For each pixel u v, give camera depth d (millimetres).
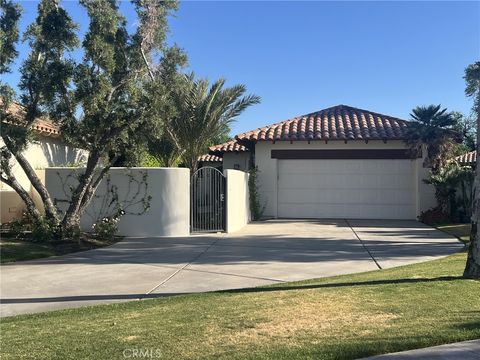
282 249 13492
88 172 14688
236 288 8914
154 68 15023
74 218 14609
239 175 19031
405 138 21938
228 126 22609
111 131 14359
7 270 10883
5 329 6523
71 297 8562
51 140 20766
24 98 13594
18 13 13219
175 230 16359
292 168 23156
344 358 4965
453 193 20703
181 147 22125
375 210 22734
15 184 14180
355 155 22844
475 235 8719
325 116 25344
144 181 16297
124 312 7273
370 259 11820
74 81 13344
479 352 5125
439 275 9070
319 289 8297
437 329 5785
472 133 40438
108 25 13672
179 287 9117
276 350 5207
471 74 18141
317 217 23031
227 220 17281
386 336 5574
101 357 5164
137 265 11289
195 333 5914
